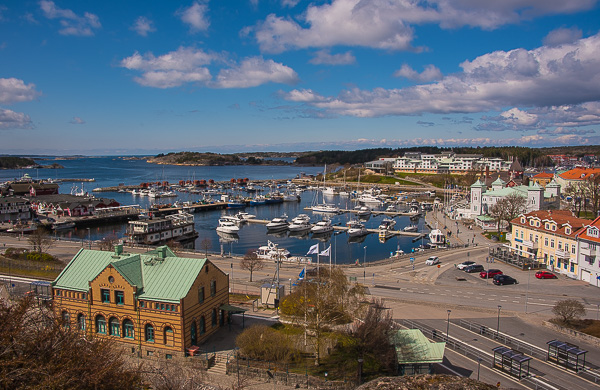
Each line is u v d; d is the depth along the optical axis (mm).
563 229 107250
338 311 66812
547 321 74000
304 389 53281
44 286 85188
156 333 61219
